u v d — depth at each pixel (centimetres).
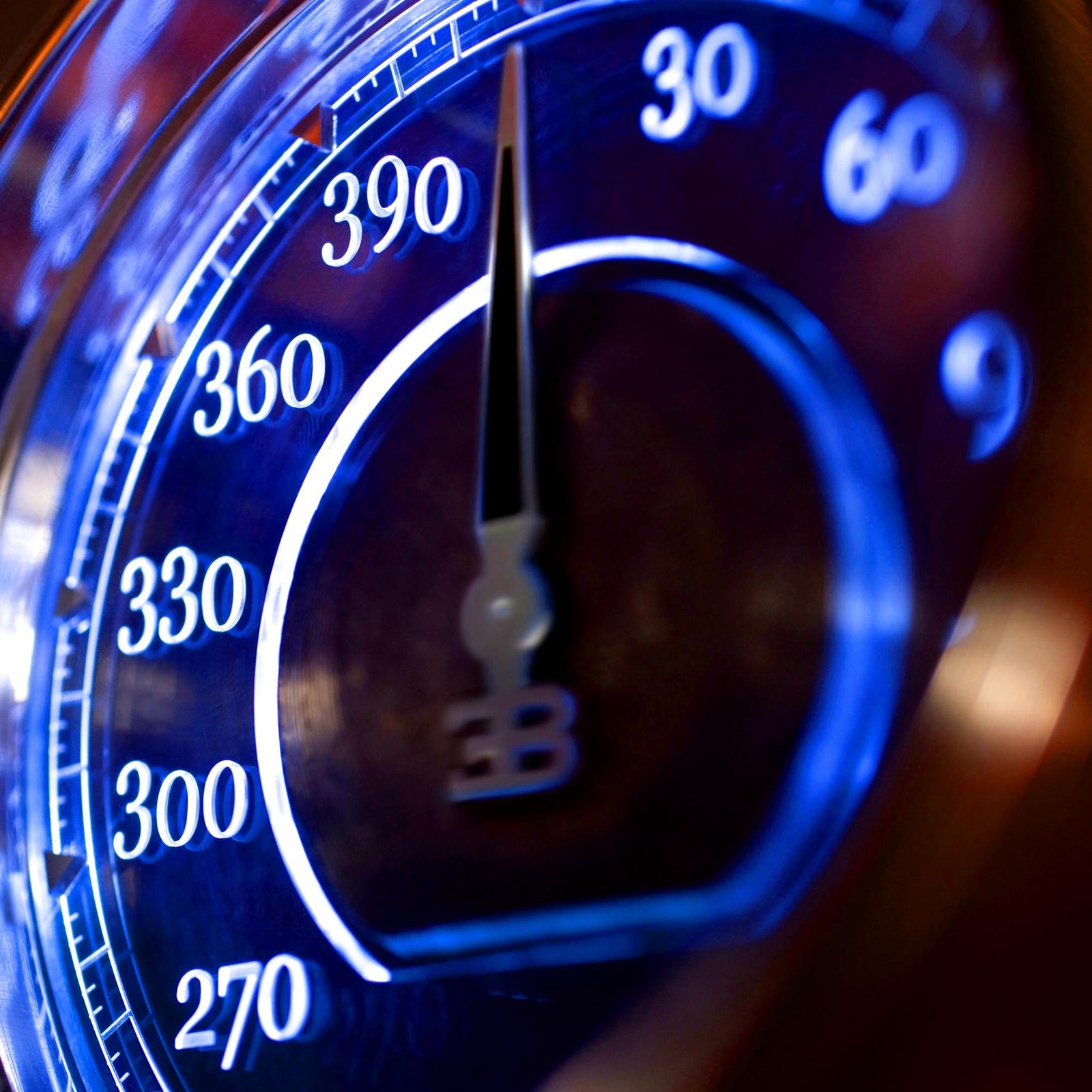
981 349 13
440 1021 14
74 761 16
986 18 13
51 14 17
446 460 15
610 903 14
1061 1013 12
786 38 14
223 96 17
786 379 14
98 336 17
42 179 17
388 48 16
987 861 12
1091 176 12
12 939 16
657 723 14
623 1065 12
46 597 17
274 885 15
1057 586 12
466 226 15
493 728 14
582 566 14
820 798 13
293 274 16
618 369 14
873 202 14
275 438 16
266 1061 15
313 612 15
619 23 15
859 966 12
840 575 13
